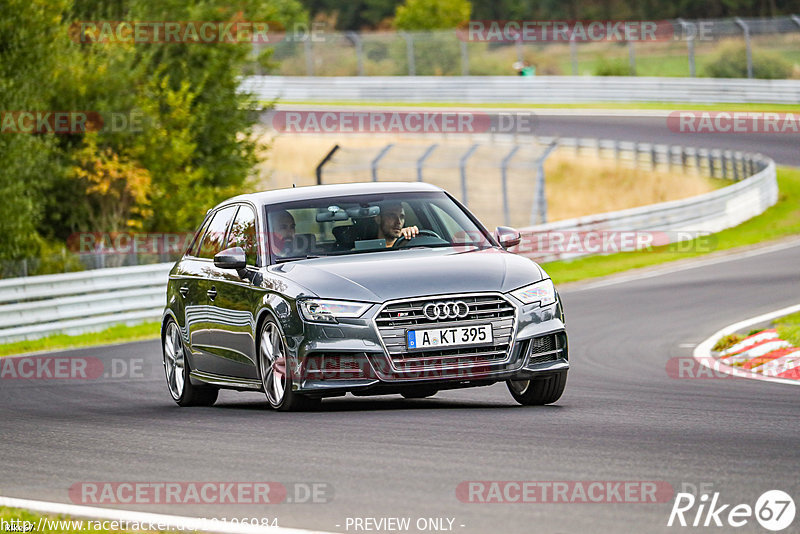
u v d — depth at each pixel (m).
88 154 85.75
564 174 122.50
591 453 19.19
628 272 71.44
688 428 21.94
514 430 21.86
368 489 17.14
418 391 24.56
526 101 155.25
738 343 38.72
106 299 60.56
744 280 60.69
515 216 114.94
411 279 24.59
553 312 25.17
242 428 23.69
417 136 137.62
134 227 88.00
